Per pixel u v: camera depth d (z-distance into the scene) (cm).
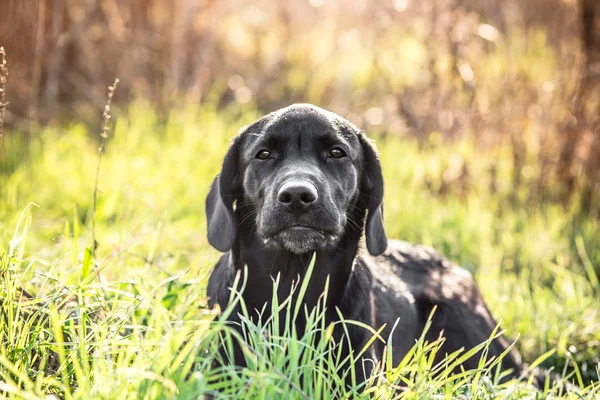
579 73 805
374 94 1129
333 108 1121
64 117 1039
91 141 925
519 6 897
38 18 952
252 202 404
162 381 280
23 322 379
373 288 446
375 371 365
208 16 1145
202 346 321
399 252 523
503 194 841
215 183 426
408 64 884
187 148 873
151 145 877
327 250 398
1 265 376
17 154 810
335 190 394
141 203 666
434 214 748
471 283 520
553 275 643
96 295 392
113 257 446
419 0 845
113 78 1098
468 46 842
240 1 1261
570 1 841
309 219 372
